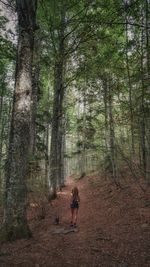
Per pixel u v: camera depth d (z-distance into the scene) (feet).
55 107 63.05
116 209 43.01
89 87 59.00
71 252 25.45
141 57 42.75
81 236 31.65
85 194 71.51
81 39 51.49
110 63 49.78
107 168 81.92
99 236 30.22
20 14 33.83
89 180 98.68
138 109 47.03
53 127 62.75
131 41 43.34
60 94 68.33
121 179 64.23
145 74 42.75
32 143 55.98
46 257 24.20
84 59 55.88
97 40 50.49
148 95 43.47
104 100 57.36
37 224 41.24
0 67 63.00
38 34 55.57
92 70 53.31
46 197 55.62
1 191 51.98
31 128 56.75
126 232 30.37
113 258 23.27
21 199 31.73
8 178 32.27
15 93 33.37
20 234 30.91
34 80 54.29
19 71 33.40
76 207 39.63
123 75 49.55
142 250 24.13
